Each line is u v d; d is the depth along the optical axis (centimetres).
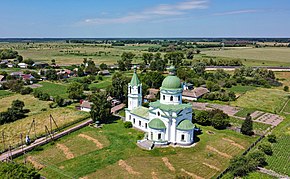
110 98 14512
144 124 10375
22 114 12556
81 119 11788
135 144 9212
